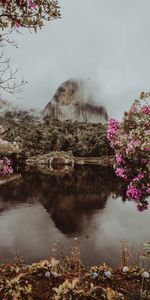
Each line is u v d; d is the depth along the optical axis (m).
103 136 102.81
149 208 21.56
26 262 11.45
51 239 14.52
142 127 5.93
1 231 15.94
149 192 5.81
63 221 18.03
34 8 4.09
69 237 14.89
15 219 18.58
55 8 4.16
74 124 142.00
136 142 5.70
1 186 32.12
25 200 24.64
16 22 4.07
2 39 4.01
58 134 113.25
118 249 12.94
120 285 5.77
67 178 40.59
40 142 109.81
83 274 6.41
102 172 50.78
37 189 30.34
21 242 14.05
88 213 20.41
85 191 29.27
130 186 6.03
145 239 14.51
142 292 5.26
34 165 67.50
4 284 5.43
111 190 29.81
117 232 15.80
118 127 6.29
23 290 5.13
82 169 57.69
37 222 17.89
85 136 111.12
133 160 5.99
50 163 74.56
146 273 5.92
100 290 5.27
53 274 5.86
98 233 15.66
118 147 6.29
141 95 6.04
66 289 5.12
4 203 23.38
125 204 23.20
